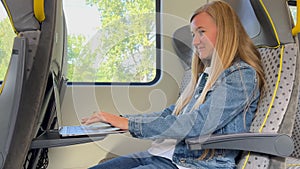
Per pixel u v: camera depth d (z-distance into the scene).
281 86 1.05
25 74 0.81
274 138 0.95
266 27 1.10
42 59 0.85
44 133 1.08
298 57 1.06
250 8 1.16
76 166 1.83
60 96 1.44
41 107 0.92
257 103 1.12
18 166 0.85
